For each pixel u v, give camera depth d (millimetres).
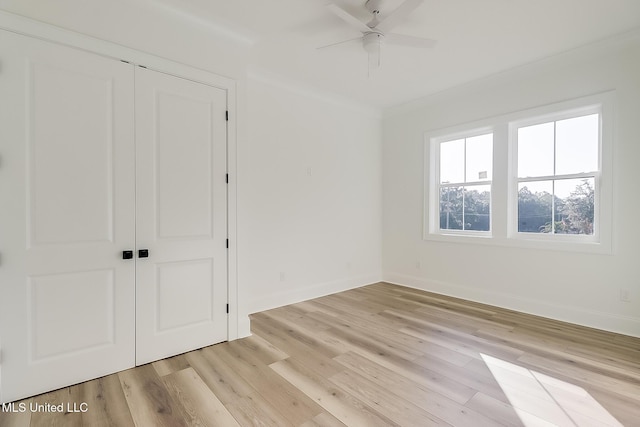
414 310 3531
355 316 3336
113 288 2152
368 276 4762
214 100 2607
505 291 3607
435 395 1907
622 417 1704
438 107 4230
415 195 4527
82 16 2008
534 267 3379
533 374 2145
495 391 1949
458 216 4160
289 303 3801
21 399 1849
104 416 1713
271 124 3645
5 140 1795
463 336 2793
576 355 2418
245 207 2811
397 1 2291
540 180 3393
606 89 2883
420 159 4449
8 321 1815
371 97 4316
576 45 2924
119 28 2145
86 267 2051
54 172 1937
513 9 2387
